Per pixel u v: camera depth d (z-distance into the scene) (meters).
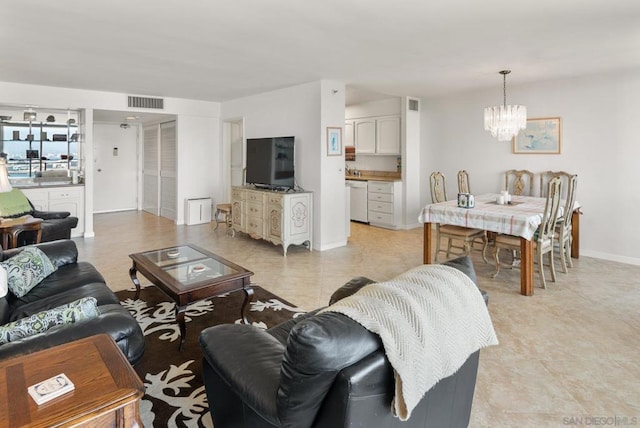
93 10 2.70
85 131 5.92
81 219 5.96
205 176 7.37
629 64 4.27
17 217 4.47
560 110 5.11
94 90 5.88
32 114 5.99
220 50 3.68
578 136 4.98
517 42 3.44
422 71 4.58
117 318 1.70
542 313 3.15
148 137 8.45
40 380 1.13
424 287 1.38
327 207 5.31
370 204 7.24
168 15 2.79
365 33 3.18
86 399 1.05
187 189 7.18
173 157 7.43
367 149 7.61
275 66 4.32
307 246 5.37
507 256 4.95
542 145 5.31
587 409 1.96
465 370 1.55
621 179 4.68
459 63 4.20
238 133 7.47
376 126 7.38
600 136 4.80
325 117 5.17
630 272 4.27
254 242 5.75
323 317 1.15
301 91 5.42
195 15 2.79
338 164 5.39
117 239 5.85
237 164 7.50
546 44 3.50
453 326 1.33
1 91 5.21
